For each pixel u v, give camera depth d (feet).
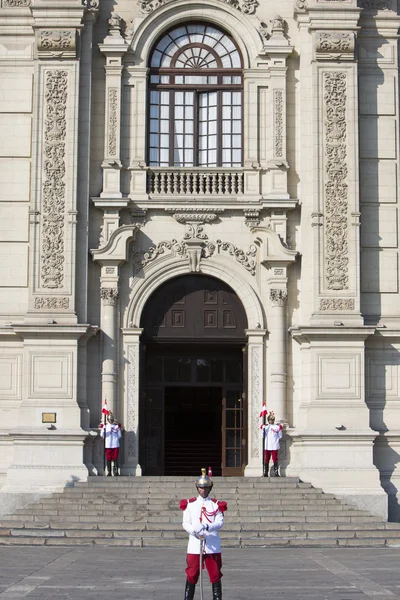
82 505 96.32
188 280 111.04
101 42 111.45
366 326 105.09
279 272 108.27
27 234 108.47
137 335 108.27
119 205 108.58
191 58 113.60
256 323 108.58
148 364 111.45
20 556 75.36
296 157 110.52
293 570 67.92
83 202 108.06
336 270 107.04
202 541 48.55
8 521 92.32
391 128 110.93
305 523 93.15
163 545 84.64
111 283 108.06
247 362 109.40
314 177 107.86
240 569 68.59
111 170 109.50
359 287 106.83
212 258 109.60
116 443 103.30
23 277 108.17
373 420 106.83
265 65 111.75
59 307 105.81
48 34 108.47
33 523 91.56
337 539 87.45
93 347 107.55
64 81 108.58
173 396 139.54
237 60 113.29
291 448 105.81
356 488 102.22
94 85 110.93
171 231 110.11
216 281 110.83
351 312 106.22
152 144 112.57
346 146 108.37
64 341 104.73
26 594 55.72
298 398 107.14
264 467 103.86
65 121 108.17
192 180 111.04
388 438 106.01
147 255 109.60
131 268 109.40
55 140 107.96
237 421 110.93
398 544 86.74
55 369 104.27
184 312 110.63
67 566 69.00
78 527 91.25
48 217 107.04
